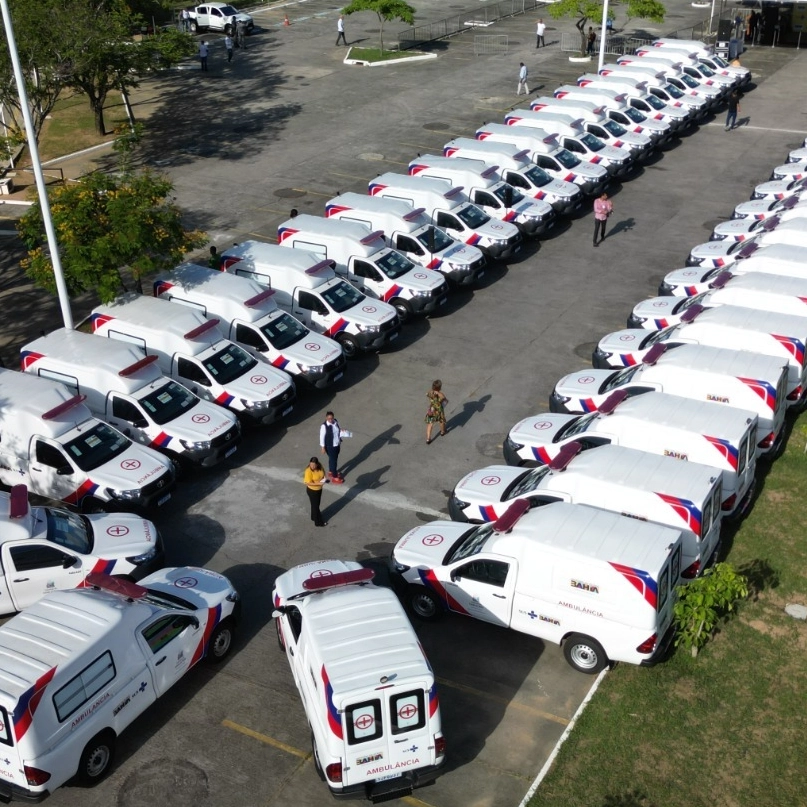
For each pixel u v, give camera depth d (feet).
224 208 98.22
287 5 201.98
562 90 118.32
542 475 49.60
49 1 96.17
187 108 132.77
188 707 40.86
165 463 54.60
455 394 66.49
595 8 153.48
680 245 90.38
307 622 37.32
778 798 35.76
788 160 104.01
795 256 69.56
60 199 67.92
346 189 102.78
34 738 34.01
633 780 36.58
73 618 38.09
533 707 40.47
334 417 58.90
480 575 43.11
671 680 41.37
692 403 51.24
